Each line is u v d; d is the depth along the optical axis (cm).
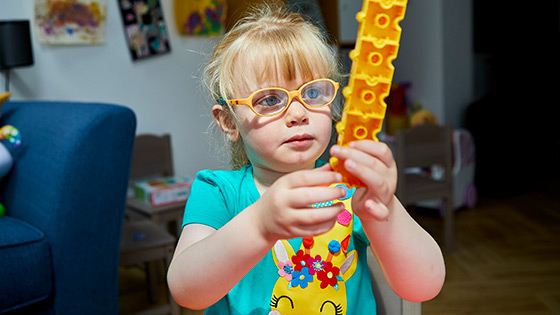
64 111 171
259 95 68
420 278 64
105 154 162
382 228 61
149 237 210
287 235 52
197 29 304
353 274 76
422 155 286
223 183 79
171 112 304
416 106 380
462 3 383
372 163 48
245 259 58
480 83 414
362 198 53
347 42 342
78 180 157
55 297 155
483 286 239
